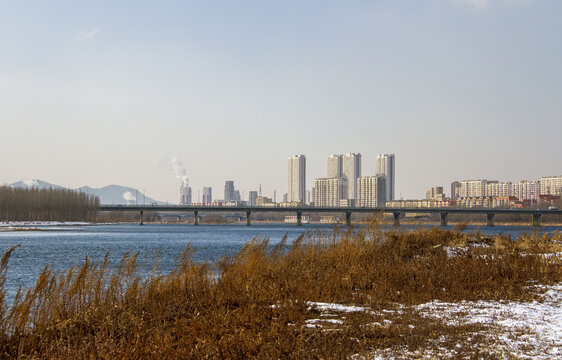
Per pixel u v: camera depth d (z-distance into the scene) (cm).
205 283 1859
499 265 2286
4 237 12375
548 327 1354
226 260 2211
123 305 1588
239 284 1855
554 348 1148
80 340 1294
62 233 15162
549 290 1922
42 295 1520
